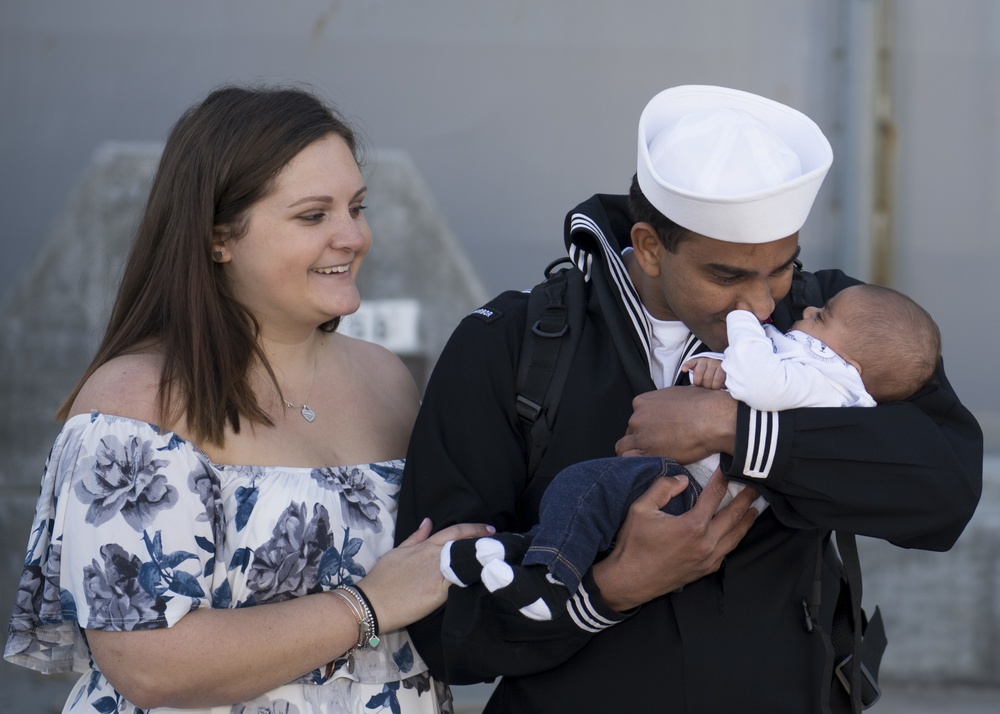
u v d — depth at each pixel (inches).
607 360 128.3
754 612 121.2
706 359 124.6
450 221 313.9
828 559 129.8
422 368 269.4
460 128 312.2
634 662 122.0
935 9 321.7
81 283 260.1
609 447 126.5
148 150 262.7
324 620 122.8
